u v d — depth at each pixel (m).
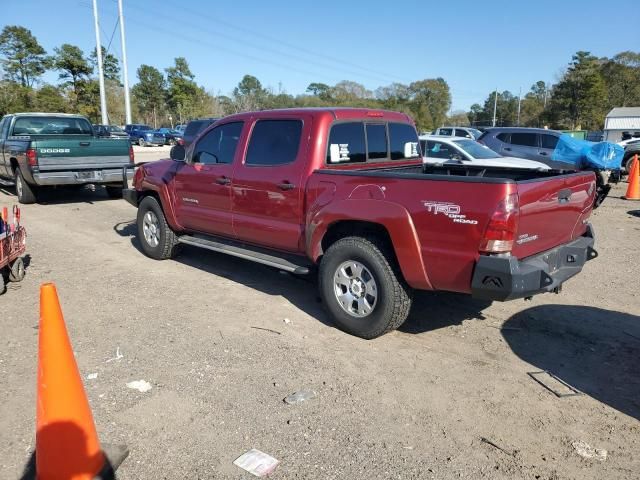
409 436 3.24
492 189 3.66
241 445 3.12
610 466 2.99
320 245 4.84
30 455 3.01
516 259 3.74
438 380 3.93
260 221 5.40
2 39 64.50
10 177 12.40
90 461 2.72
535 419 3.45
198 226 6.33
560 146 13.41
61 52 53.03
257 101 70.94
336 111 5.05
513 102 106.62
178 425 3.31
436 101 96.88
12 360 4.14
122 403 3.54
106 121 37.88
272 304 5.47
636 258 7.57
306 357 4.26
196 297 5.66
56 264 6.89
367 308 4.52
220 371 4.01
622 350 4.50
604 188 10.66
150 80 80.81
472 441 3.20
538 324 5.04
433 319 5.12
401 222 4.08
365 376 3.97
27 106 51.84
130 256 7.35
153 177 6.82
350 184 4.48
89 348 4.37
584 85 71.62
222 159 5.86
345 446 3.13
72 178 11.03
